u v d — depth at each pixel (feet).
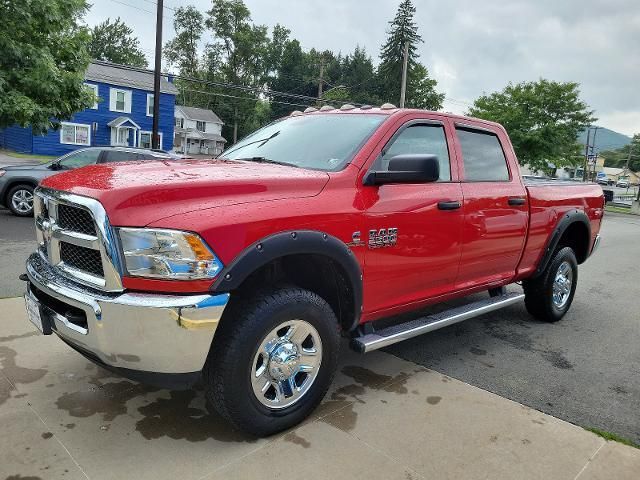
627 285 25.67
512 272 15.62
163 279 8.06
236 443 9.34
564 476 8.89
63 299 8.71
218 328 8.93
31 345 13.02
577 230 18.69
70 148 112.16
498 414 10.95
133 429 9.62
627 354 15.23
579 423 10.77
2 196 34.19
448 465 9.01
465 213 12.89
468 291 14.07
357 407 10.94
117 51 231.09
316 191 9.83
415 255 11.69
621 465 9.29
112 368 8.68
